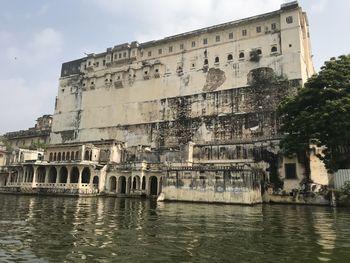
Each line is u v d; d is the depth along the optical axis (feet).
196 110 216.13
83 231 55.57
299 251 42.11
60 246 43.80
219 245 45.62
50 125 313.73
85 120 268.62
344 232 56.75
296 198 130.93
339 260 37.60
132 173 171.83
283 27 198.70
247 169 119.65
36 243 45.39
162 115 230.27
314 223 68.54
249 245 45.68
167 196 135.03
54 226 60.64
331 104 113.91
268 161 150.00
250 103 196.54
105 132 253.65
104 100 263.08
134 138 236.84
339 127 112.47
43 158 221.25
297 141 127.75
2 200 130.31
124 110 249.75
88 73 280.92
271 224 66.69
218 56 220.64
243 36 214.69
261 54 203.10
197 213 87.45
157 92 238.07
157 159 189.26
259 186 135.85
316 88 126.62
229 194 121.08
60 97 291.99
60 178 187.52
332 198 115.96
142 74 248.32
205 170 128.16
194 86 223.30
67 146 206.39
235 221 71.36
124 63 262.67
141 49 256.73
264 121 186.80
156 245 45.27
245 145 161.48
